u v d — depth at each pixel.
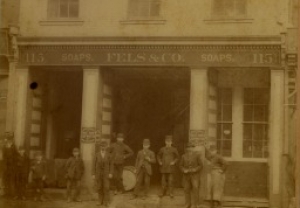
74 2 14.31
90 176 13.59
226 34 13.30
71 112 15.31
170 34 13.57
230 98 14.25
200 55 13.33
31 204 12.93
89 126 13.88
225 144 14.15
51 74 15.33
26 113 14.41
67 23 14.13
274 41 12.88
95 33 13.98
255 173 13.82
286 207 12.56
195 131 13.20
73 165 13.20
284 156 12.73
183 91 14.48
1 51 14.28
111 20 13.97
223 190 12.91
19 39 14.22
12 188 13.54
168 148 13.13
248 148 14.02
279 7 13.07
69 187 13.13
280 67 12.92
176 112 14.52
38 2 14.34
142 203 12.61
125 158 13.55
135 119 14.66
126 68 14.34
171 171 12.98
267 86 13.98
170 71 14.50
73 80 15.38
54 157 15.12
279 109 12.88
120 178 13.44
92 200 13.21
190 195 12.21
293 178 12.55
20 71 14.34
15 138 14.30
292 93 12.74
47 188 14.39
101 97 14.17
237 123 14.12
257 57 13.06
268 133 13.61
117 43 13.73
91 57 13.94
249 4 13.26
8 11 14.39
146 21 13.73
